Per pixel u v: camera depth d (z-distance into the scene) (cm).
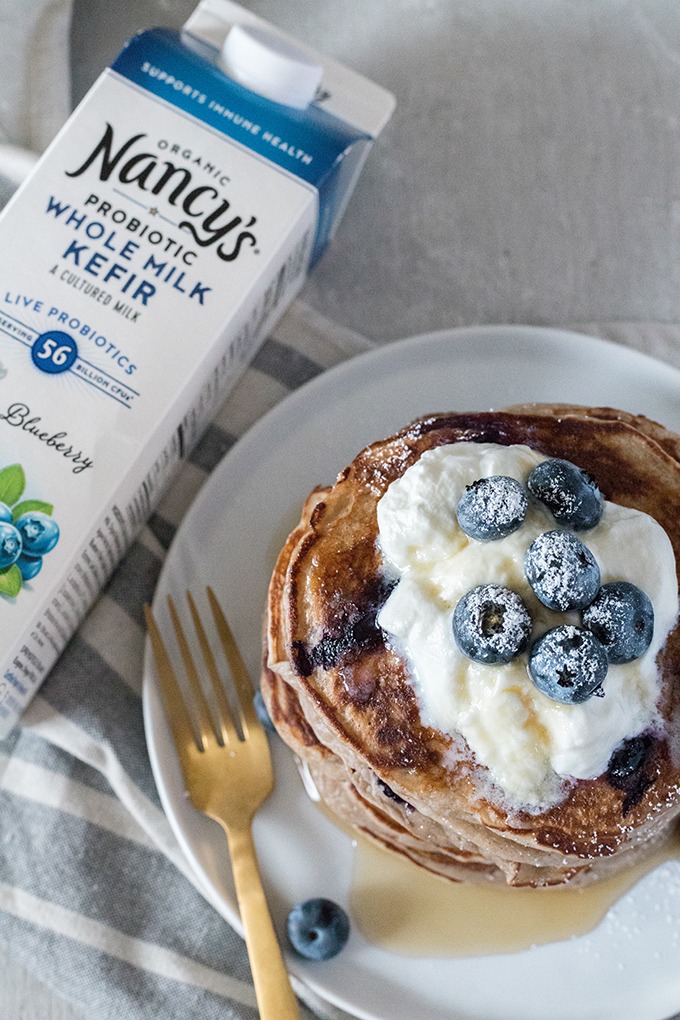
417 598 37
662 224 50
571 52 51
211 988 45
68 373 41
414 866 43
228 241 42
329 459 47
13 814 46
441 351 47
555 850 37
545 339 47
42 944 45
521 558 36
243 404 48
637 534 37
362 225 50
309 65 42
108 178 42
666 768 38
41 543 41
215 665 45
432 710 37
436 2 51
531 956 43
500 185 50
